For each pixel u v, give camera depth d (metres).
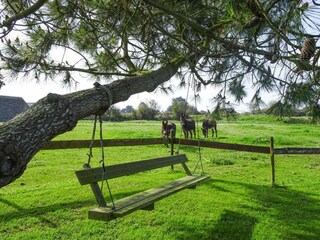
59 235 4.50
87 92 2.98
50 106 2.51
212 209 5.69
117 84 3.41
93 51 5.28
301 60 2.76
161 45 4.45
